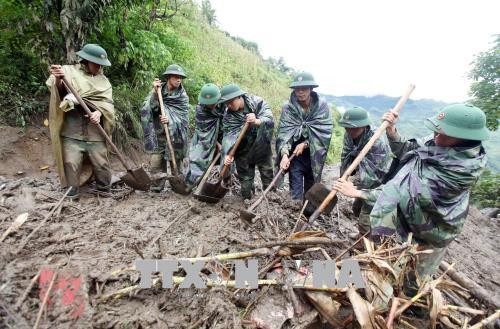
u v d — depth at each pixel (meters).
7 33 5.98
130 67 7.58
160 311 2.62
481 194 10.80
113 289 2.71
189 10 15.62
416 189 2.84
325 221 5.04
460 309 2.88
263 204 4.74
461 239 6.68
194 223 3.89
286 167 4.50
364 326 2.36
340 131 15.31
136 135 7.18
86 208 4.07
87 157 4.59
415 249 2.84
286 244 3.05
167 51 8.11
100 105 4.30
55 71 3.81
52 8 5.74
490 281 5.46
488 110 10.12
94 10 5.72
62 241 3.23
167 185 5.54
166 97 5.28
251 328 2.56
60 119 4.13
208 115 4.94
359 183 4.32
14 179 5.08
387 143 4.21
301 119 4.61
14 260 2.83
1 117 5.77
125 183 4.75
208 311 2.57
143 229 3.67
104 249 3.18
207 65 11.65
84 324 2.38
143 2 7.38
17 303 2.41
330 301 2.67
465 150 2.76
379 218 2.89
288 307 2.74
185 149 5.51
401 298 2.74
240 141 4.47
